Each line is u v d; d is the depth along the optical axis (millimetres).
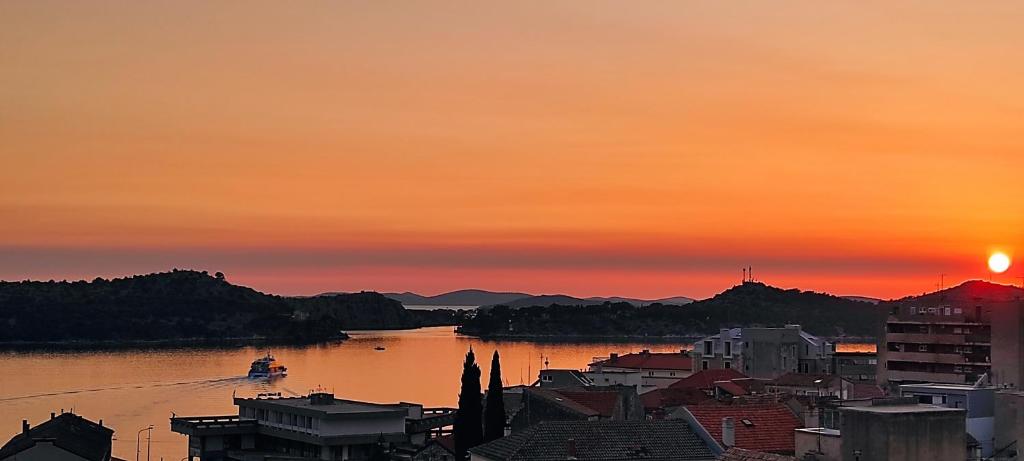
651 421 120500
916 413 96812
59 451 165375
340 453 193125
